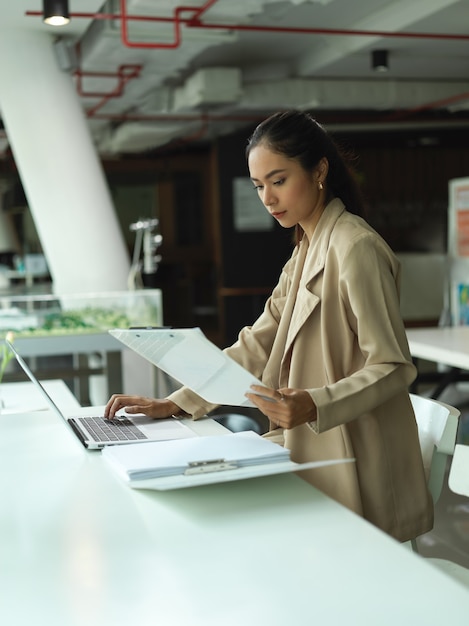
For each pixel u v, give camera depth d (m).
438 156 12.75
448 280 7.17
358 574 1.19
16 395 3.77
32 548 1.33
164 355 1.79
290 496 1.54
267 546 1.30
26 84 6.58
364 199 2.07
